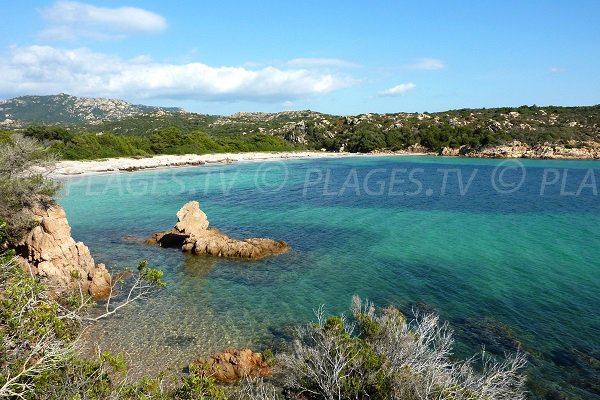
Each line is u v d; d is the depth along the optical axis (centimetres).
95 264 2736
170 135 11475
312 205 5072
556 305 2022
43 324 739
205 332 1789
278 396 1293
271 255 2995
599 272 2512
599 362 1501
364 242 3347
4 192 2422
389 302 2111
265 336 1759
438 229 3806
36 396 674
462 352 1566
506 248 3117
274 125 18938
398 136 15038
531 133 13312
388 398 892
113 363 838
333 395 938
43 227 2220
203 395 920
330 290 2303
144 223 4034
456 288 2291
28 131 8900
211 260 2884
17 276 865
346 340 1063
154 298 2173
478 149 13050
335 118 19725
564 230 3712
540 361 1509
